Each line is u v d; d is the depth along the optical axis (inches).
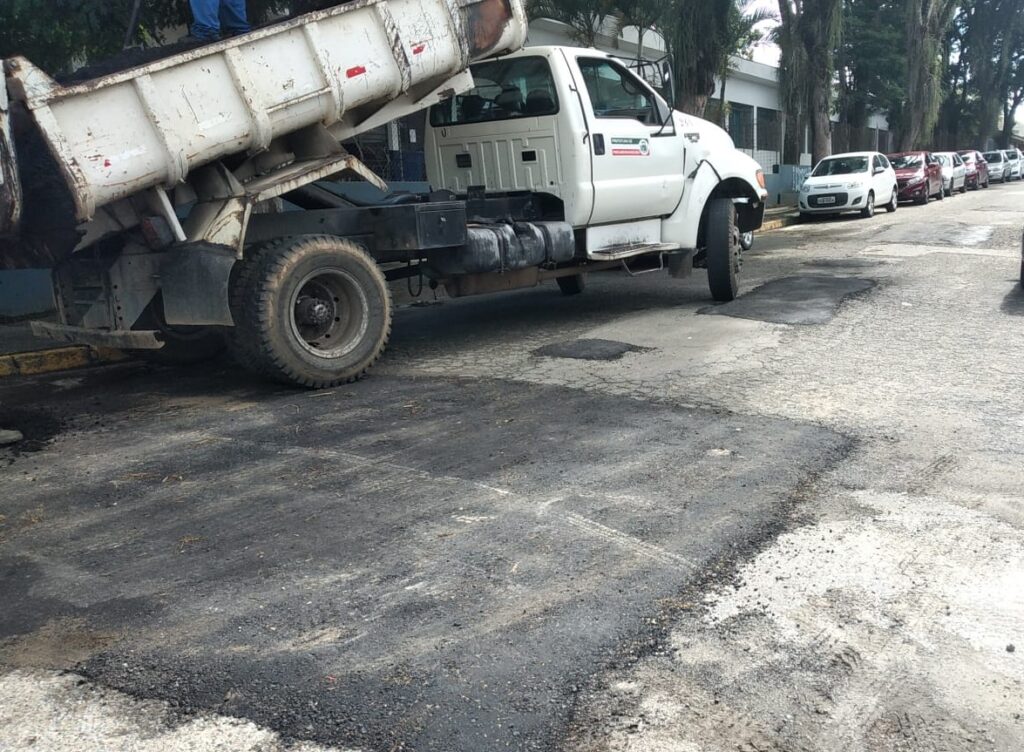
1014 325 322.3
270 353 251.0
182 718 108.0
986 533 152.3
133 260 250.4
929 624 125.0
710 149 382.3
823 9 941.8
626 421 220.2
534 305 415.2
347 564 147.3
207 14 253.4
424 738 102.9
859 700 108.7
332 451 205.9
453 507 169.5
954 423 211.3
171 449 213.9
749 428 211.5
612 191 334.0
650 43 962.1
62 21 323.6
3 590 143.5
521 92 327.9
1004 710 106.5
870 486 174.1
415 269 319.3
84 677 117.3
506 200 326.3
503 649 120.7
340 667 117.6
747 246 609.6
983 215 811.4
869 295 392.2
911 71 1347.2
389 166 555.2
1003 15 1868.8
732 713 106.5
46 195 213.9
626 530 156.6
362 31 251.0
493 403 242.1
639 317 363.9
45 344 341.7
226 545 156.9
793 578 138.3
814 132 998.4
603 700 109.3
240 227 240.2
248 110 232.2
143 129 216.2
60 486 191.6
